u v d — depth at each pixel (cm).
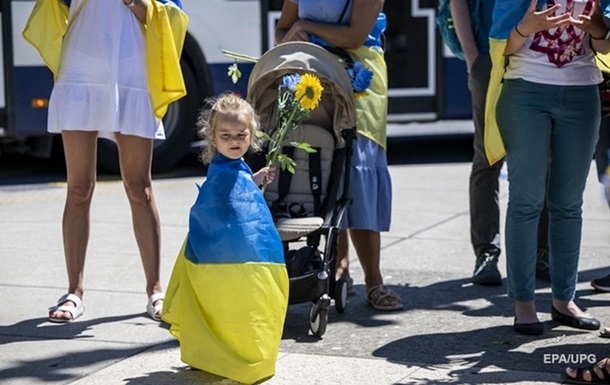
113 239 1068
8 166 1659
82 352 707
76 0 761
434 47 1612
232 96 658
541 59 698
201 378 653
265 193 771
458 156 1702
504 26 700
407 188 1387
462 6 877
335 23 794
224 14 1545
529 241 725
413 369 664
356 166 788
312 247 753
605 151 837
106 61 756
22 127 1464
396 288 873
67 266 797
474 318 780
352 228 791
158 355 699
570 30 694
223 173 639
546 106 702
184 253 646
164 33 767
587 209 1202
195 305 642
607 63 735
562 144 715
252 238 630
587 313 787
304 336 738
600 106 736
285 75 754
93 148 783
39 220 1181
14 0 1445
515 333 738
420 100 1619
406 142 1880
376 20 787
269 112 775
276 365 671
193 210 642
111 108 755
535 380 639
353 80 768
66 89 760
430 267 950
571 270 748
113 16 761
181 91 777
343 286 782
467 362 677
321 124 777
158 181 1487
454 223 1151
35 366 680
